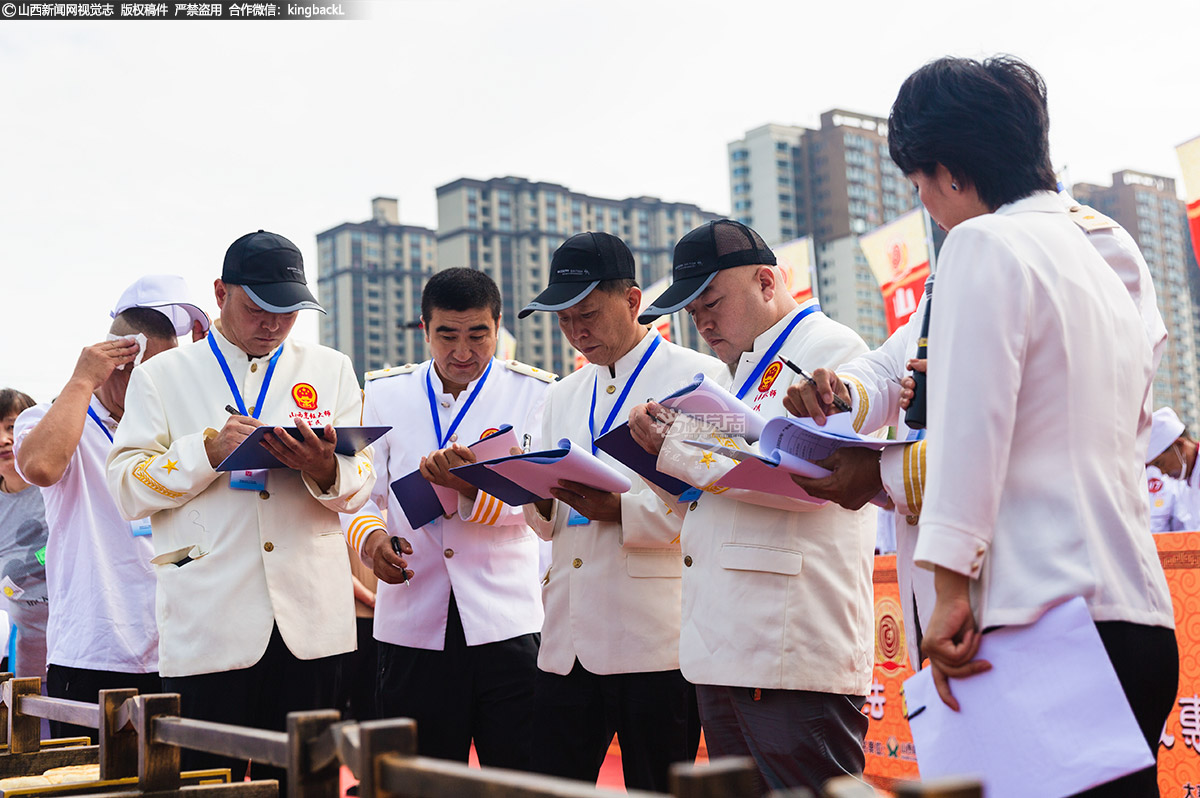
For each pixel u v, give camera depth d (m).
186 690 3.10
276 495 3.21
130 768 2.27
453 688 3.74
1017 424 1.80
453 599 3.75
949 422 1.77
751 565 2.72
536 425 3.95
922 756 1.78
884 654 4.96
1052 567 1.73
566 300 3.31
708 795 1.01
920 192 2.13
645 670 3.21
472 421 3.88
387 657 3.82
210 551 3.13
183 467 3.05
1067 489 1.76
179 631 3.12
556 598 3.38
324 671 3.22
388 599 3.82
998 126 2.01
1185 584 3.85
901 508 2.02
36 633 4.59
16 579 4.55
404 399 3.98
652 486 2.97
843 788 1.01
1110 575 1.74
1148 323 2.29
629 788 3.31
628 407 3.42
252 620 3.10
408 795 1.35
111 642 3.68
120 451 3.23
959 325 1.79
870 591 2.86
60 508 3.80
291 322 3.35
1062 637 1.69
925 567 1.80
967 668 1.76
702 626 2.79
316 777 1.61
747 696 2.71
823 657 2.68
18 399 4.66
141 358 3.80
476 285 3.76
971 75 2.05
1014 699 1.70
